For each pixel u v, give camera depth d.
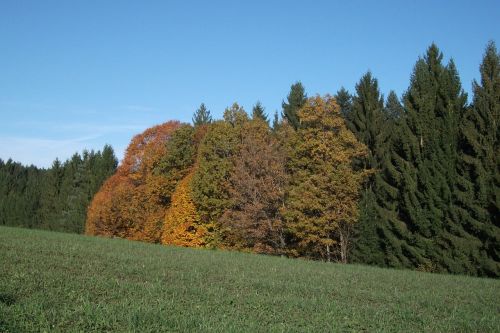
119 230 63.78
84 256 24.77
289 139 44.84
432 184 36.78
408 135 39.50
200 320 11.19
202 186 47.91
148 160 59.66
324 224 40.50
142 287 15.68
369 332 11.65
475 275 33.69
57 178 101.69
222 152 49.59
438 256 35.59
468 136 35.62
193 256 31.12
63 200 97.19
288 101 66.00
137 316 10.98
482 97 36.47
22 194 115.06
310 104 42.84
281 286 18.62
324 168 40.81
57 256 23.44
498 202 32.75
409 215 38.84
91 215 68.25
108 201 63.09
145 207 58.69
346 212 40.78
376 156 45.62
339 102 58.31
